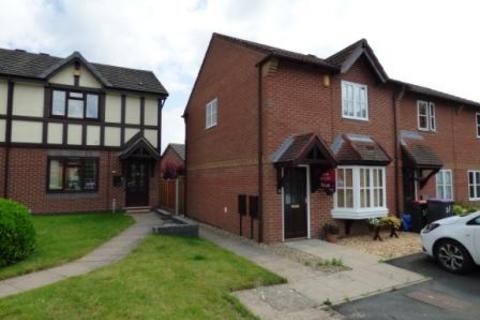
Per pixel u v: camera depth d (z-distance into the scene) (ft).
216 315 14.06
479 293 18.34
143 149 49.73
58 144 46.16
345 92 36.42
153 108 52.80
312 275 21.24
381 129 38.81
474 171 51.60
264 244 30.50
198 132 48.44
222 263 22.04
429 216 36.14
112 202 49.21
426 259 25.17
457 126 49.88
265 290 18.42
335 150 33.94
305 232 32.63
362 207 33.12
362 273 21.74
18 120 44.06
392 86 40.16
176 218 39.22
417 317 15.28
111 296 14.97
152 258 22.33
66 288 15.94
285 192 31.89
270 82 31.19
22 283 17.54
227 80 39.60
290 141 31.68
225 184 39.19
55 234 30.37
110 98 49.90
